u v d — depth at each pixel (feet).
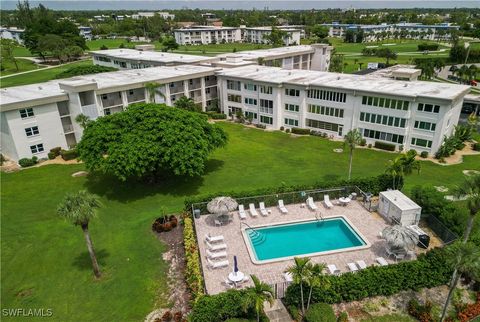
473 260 61.67
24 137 165.58
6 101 160.04
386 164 158.30
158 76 224.12
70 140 185.57
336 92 186.19
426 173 147.33
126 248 102.83
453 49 442.50
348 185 123.44
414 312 75.82
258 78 216.13
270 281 85.25
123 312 80.23
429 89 172.86
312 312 73.41
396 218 104.99
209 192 135.54
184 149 124.57
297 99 202.80
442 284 83.87
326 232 107.24
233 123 231.91
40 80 368.48
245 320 72.18
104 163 121.70
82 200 80.53
